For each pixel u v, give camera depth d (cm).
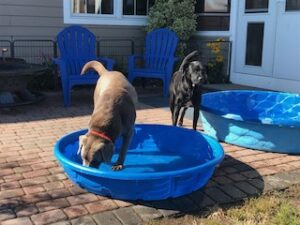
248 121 181
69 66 284
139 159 170
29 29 327
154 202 132
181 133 181
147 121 238
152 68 322
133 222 120
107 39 359
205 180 138
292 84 301
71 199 133
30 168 160
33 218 121
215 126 199
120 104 140
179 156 174
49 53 337
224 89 318
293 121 174
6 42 318
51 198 134
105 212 125
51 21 334
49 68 305
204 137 168
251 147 188
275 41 311
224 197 137
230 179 152
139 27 371
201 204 132
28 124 226
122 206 129
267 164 169
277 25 308
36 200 132
